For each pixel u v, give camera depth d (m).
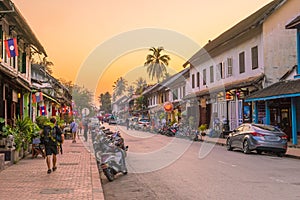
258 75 28.38
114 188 10.69
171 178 11.94
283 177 11.77
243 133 20.23
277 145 18.72
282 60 27.09
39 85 30.55
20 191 9.38
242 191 9.57
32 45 23.61
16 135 15.30
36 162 15.48
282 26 27.17
